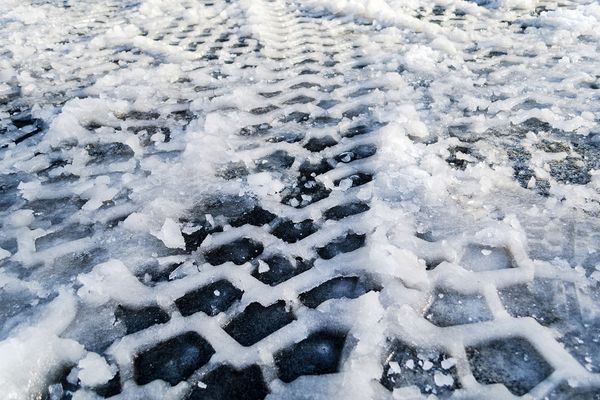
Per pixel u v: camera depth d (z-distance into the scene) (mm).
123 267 1890
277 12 5637
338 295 1765
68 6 6238
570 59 3711
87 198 2395
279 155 2711
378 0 5219
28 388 1461
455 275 1785
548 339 1531
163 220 2189
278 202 2305
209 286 1844
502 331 1576
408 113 2996
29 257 1993
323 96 3422
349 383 1418
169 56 4289
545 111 2861
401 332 1577
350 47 4367
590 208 2074
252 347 1584
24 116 3285
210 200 2332
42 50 4555
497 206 2129
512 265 1832
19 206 2359
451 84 3406
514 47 4055
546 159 2459
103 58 4324
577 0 5293
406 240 1957
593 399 1360
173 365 1549
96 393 1463
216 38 4812
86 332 1657
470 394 1389
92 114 3209
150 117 3209
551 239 1921
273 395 1423
